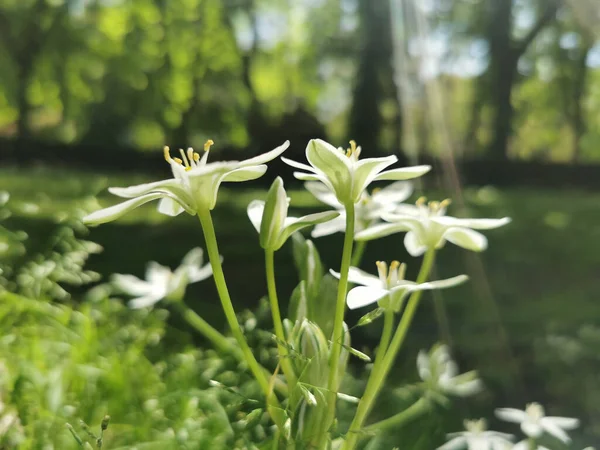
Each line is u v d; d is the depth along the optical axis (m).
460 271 0.52
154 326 0.19
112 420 0.14
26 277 0.16
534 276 0.52
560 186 1.45
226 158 1.28
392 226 0.13
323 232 0.14
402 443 0.16
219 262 0.11
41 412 0.13
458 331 0.36
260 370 0.11
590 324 0.38
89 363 0.15
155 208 0.79
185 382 0.15
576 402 0.28
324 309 0.11
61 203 0.49
